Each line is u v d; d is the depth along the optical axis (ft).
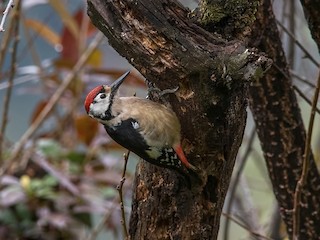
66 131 45.68
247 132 49.47
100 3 25.29
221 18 25.39
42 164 39.93
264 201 50.57
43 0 43.39
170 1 25.41
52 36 45.21
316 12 30.25
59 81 44.86
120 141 27.45
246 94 25.61
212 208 26.71
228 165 26.58
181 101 25.64
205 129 25.62
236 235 53.21
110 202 41.78
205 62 24.50
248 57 24.12
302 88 42.70
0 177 40.81
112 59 52.31
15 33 38.70
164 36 24.86
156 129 26.25
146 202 27.25
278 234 39.91
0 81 46.52
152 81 25.98
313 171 33.14
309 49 43.60
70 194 41.86
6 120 41.45
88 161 42.86
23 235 42.04
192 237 26.78
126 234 27.63
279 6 42.39
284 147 33.19
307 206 33.27
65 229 42.52
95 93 28.73
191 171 26.05
